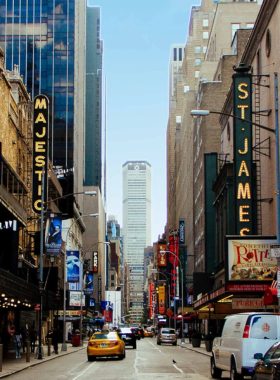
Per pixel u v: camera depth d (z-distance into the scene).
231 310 51.62
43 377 25.73
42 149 66.44
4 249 48.31
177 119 173.75
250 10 101.38
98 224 167.75
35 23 131.88
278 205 26.94
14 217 45.47
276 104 27.88
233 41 92.88
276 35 45.22
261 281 40.38
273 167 47.03
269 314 20.17
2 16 131.75
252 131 52.88
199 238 99.31
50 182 76.12
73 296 75.25
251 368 19.58
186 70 146.88
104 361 37.50
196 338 62.06
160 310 152.38
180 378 24.28
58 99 129.62
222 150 73.69
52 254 53.12
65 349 54.53
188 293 107.00
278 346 16.94
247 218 47.50
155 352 50.56
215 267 69.56
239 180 47.78
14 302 45.38
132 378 24.39
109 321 177.50
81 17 155.25
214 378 24.28
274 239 40.84
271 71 47.03
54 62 130.62
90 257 156.25
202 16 143.75
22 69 130.00
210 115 91.81
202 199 93.62
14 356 44.25
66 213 93.94
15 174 46.25
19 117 62.06
